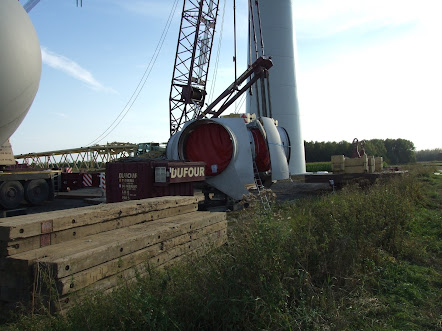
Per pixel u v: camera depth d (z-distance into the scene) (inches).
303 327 128.7
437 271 205.5
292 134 1184.2
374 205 273.3
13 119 203.3
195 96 1301.7
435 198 466.6
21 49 193.8
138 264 167.6
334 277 167.2
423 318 145.9
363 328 137.7
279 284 139.3
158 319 116.3
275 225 173.3
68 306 128.5
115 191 464.8
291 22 1208.8
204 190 537.6
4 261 133.6
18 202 576.7
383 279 188.7
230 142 518.3
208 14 1314.0
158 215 229.0
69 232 161.5
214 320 126.3
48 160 1654.8
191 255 189.6
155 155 847.7
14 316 128.8
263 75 859.4
